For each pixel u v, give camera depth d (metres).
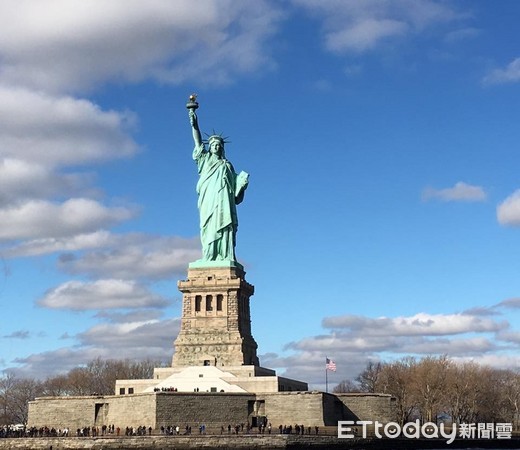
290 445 183.50
